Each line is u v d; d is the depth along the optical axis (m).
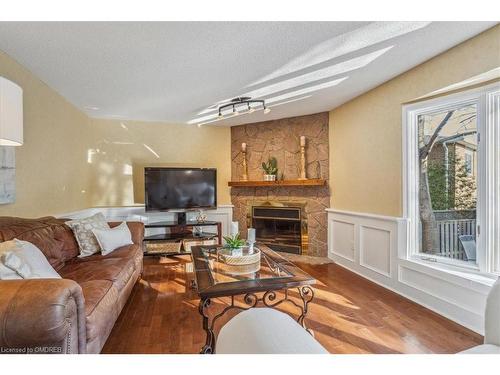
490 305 1.16
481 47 2.01
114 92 3.25
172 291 2.88
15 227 1.99
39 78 2.84
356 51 2.28
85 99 3.50
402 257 2.76
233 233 2.59
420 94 2.54
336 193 3.94
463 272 2.24
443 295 2.32
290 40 2.11
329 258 4.07
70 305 1.25
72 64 2.52
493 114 2.07
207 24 1.90
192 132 4.90
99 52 2.30
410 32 1.99
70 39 2.09
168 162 4.78
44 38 2.07
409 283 2.67
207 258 2.38
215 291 1.67
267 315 0.99
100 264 2.33
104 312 1.68
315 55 2.35
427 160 2.65
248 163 4.90
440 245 2.54
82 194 4.04
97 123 4.42
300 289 2.10
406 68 2.62
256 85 3.04
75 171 3.79
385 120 2.99
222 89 3.17
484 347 1.08
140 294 2.79
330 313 2.36
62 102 3.39
